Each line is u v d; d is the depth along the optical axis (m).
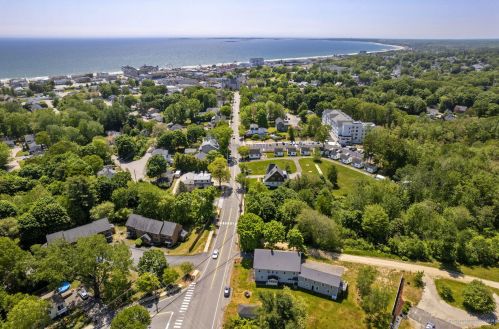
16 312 54.28
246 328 56.88
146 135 189.50
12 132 174.38
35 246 76.88
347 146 172.88
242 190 123.62
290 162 154.00
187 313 66.25
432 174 115.88
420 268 83.19
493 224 104.69
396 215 101.31
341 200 114.75
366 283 69.25
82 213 96.62
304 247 86.25
